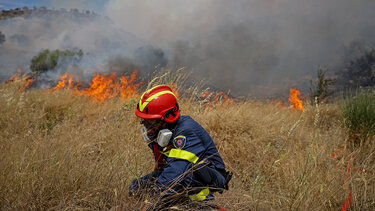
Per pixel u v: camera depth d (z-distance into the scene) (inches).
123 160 115.8
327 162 129.6
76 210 90.4
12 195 91.7
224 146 163.8
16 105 201.6
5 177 97.0
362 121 175.0
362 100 189.2
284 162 135.6
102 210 92.3
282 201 103.9
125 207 91.2
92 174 103.9
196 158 83.6
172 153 84.0
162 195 82.6
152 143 94.8
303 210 96.3
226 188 95.3
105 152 133.0
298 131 183.0
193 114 175.0
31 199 90.4
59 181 98.8
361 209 102.1
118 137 146.4
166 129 86.0
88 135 147.8
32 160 108.2
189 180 84.8
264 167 139.6
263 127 187.8
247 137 172.2
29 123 186.1
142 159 122.8
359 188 110.5
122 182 101.3
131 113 164.9
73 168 105.8
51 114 207.0
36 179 98.3
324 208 103.2
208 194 90.6
